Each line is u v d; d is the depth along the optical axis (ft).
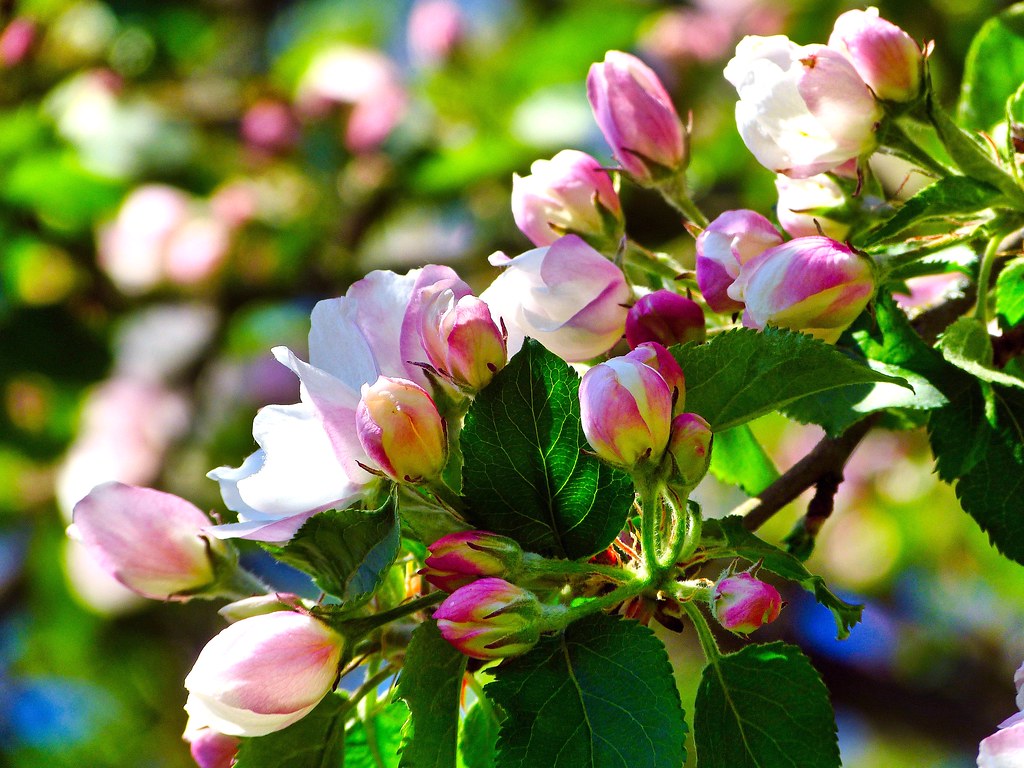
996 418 1.81
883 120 1.80
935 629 3.89
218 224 3.74
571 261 1.78
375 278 1.76
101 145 3.78
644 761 1.65
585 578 1.72
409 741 1.67
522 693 1.67
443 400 1.74
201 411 3.86
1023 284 1.85
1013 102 1.93
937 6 3.07
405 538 1.76
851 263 1.74
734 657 1.70
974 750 3.70
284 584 3.42
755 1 3.59
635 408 1.68
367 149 3.67
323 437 1.73
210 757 1.80
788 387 1.73
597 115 1.91
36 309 3.76
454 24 3.64
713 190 3.32
